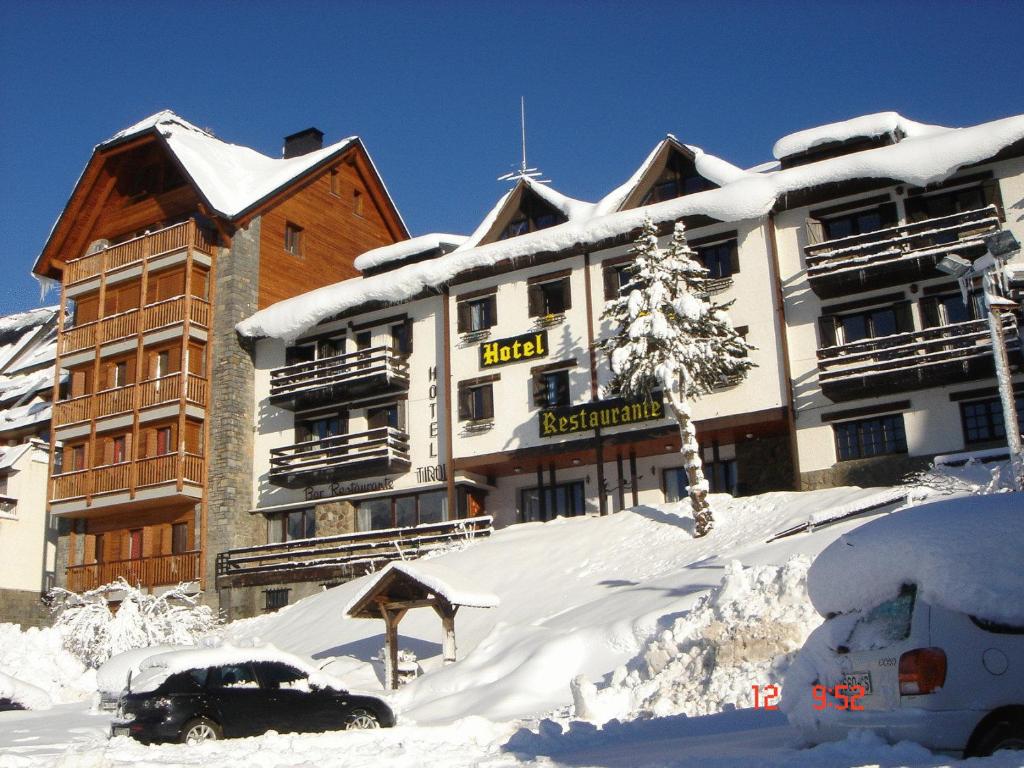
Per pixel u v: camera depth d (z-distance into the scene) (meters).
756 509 27.69
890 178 30.09
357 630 27.86
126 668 21.48
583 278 34.94
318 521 37.91
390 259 40.28
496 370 35.69
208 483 39.06
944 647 6.70
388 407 38.06
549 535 30.50
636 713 12.66
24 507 42.12
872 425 30.19
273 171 44.06
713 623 13.62
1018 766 5.86
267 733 13.20
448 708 17.36
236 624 34.53
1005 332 27.56
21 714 22.94
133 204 43.94
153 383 39.72
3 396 49.91
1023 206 29.14
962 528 6.96
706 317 28.86
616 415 32.78
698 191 35.00
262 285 41.56
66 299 43.47
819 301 31.36
